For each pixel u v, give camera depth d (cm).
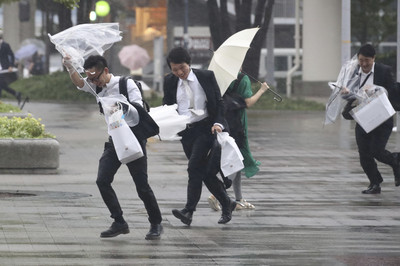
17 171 3356
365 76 2833
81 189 2975
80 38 2123
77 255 1953
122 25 11200
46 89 9238
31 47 10900
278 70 11944
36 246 2039
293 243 2117
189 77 2277
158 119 2178
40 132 3531
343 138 5106
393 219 2466
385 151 2906
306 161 3928
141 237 2173
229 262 1900
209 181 2341
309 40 9506
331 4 9438
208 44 11900
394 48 11550
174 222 2389
